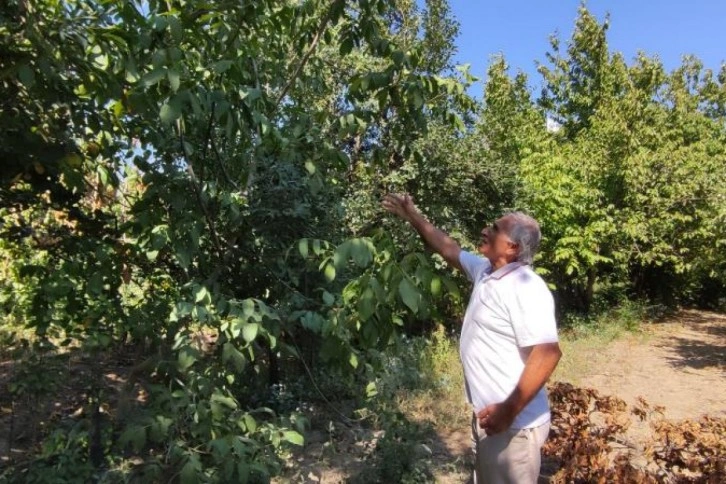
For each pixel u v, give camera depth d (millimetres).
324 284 4102
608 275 11664
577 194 10188
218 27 2943
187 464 2664
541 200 9766
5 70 2787
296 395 5180
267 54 3779
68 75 3191
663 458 3617
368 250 2531
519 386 2291
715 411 5969
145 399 4230
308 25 3682
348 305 2963
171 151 3324
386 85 3320
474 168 7996
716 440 3492
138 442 2760
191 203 3355
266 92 3629
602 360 8070
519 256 2525
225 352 2850
